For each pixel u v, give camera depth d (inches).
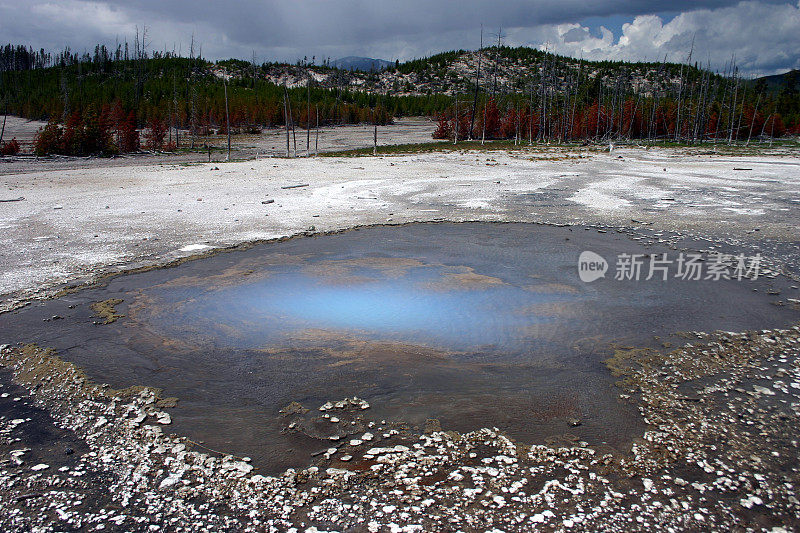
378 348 334.3
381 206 829.2
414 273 491.5
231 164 1473.9
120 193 924.6
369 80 7244.1
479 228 688.4
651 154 1942.7
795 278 476.7
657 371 299.7
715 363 309.7
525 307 406.3
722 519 184.5
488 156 1807.3
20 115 3686.0
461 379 292.4
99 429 242.4
